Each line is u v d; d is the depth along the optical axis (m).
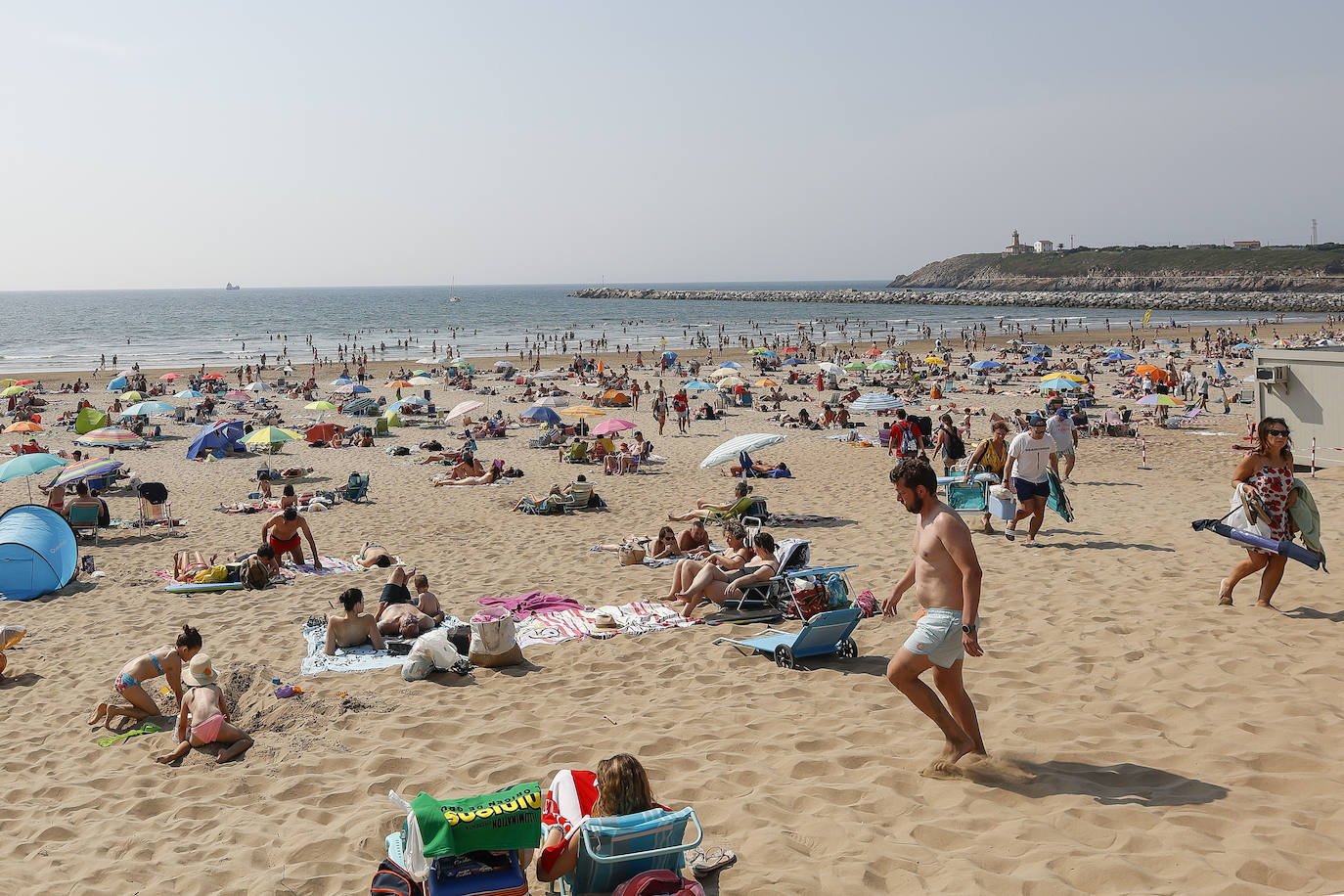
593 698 6.76
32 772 6.26
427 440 29.22
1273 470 7.33
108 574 12.34
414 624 8.41
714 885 3.93
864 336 90.19
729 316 138.62
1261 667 6.10
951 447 16.72
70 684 7.99
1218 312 130.00
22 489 21.09
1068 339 78.25
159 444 28.67
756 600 8.76
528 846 3.79
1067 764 4.82
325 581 11.37
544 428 29.45
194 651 7.25
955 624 4.59
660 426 30.88
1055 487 10.91
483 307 181.88
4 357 70.00
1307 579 8.30
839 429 29.80
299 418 35.72
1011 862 3.87
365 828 4.76
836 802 4.65
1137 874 3.62
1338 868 3.56
